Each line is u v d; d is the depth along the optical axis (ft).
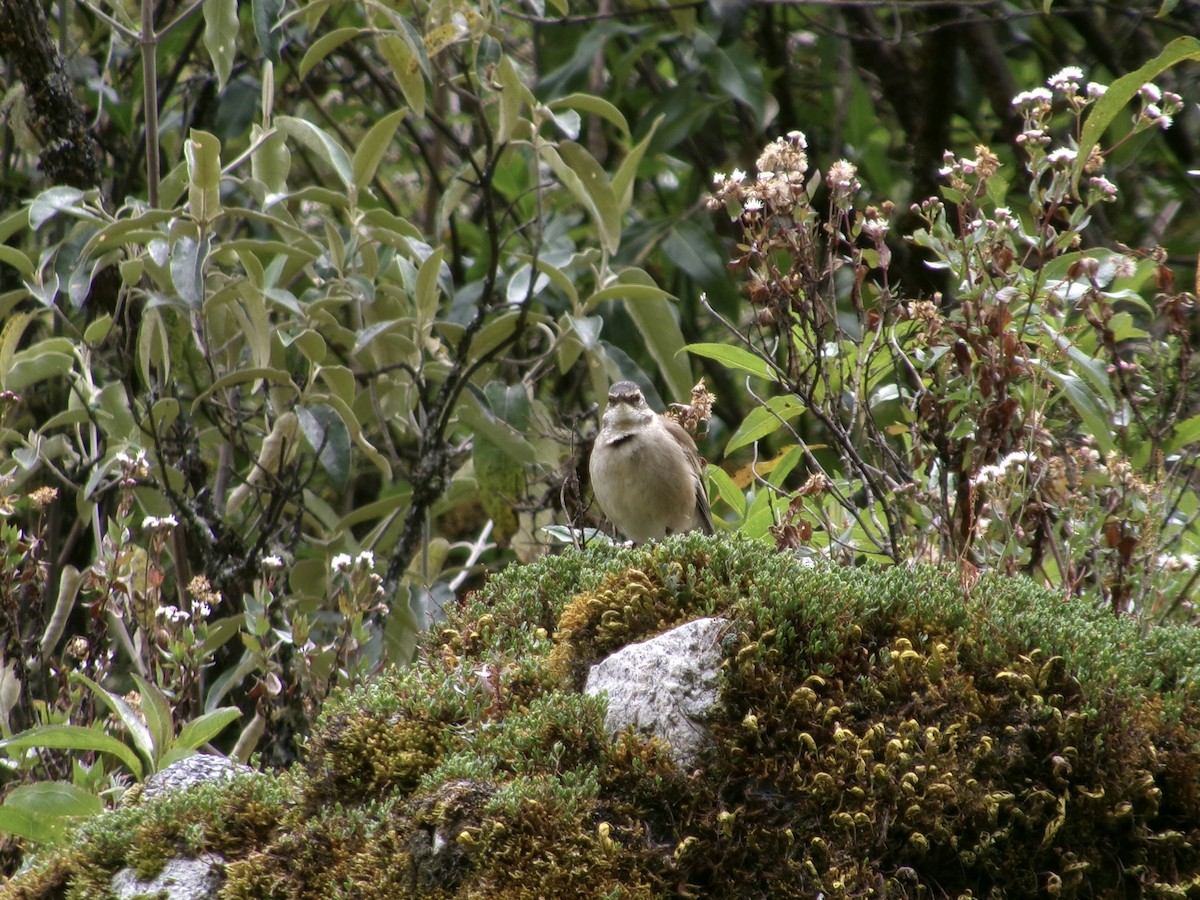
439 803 17.51
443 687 19.88
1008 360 24.52
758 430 28.94
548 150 34.81
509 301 37.14
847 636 18.45
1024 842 17.07
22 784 24.45
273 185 35.96
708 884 17.11
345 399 34.35
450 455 36.60
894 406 36.83
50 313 39.52
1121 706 17.79
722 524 34.30
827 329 32.48
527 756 18.42
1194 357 30.19
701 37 45.01
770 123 53.98
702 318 55.01
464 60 36.29
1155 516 23.56
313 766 19.95
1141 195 54.29
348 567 27.78
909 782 16.99
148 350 32.45
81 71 43.70
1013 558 23.82
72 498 41.22
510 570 23.54
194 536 32.50
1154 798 17.16
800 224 25.44
